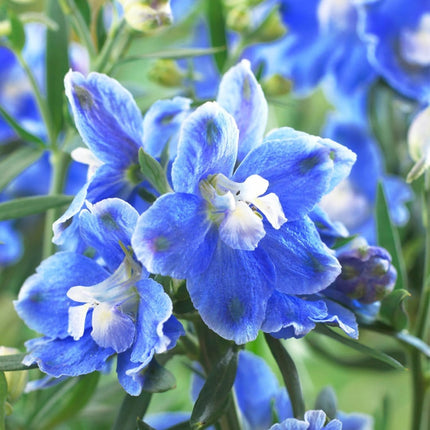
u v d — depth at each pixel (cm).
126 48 36
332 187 31
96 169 31
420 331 36
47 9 38
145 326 30
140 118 32
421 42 40
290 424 31
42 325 31
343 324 30
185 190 30
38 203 33
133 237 29
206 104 30
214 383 31
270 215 30
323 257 31
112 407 39
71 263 31
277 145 30
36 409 36
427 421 39
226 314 30
